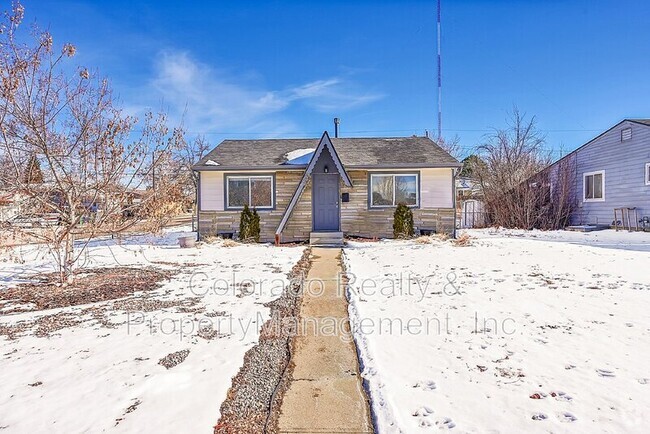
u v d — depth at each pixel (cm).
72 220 704
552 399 302
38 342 429
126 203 806
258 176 1514
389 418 281
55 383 332
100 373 350
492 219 2212
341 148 1662
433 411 288
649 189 1605
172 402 303
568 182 2002
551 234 1705
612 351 390
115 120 843
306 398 322
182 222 2836
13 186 670
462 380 337
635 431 258
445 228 1503
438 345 416
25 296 632
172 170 962
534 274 771
